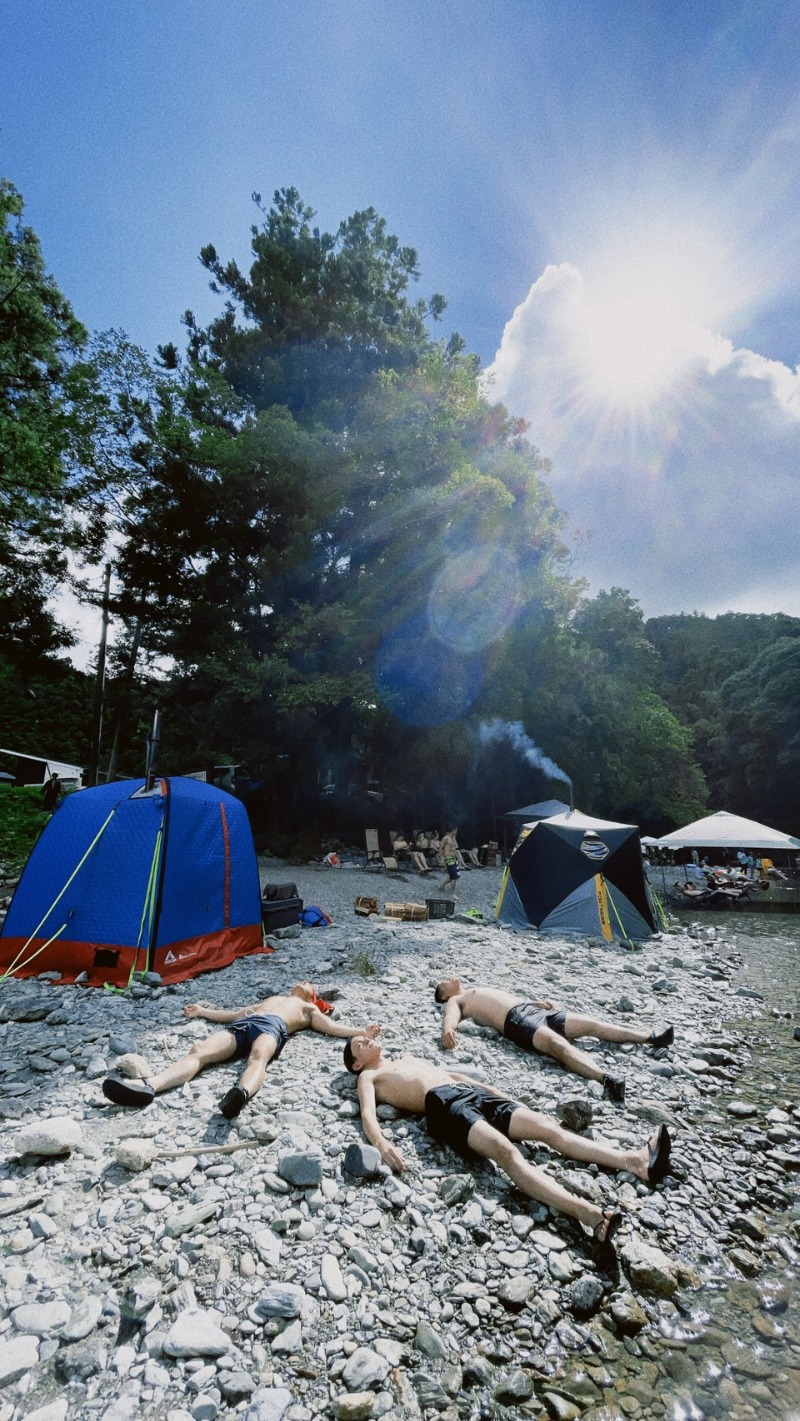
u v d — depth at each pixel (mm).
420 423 24188
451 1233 3551
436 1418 2523
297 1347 2814
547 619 33312
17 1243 3363
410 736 27484
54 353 23000
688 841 20516
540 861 13492
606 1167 4254
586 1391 2689
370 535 24719
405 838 28375
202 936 8734
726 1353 2914
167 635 26172
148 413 24422
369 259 30484
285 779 27266
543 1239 3539
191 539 25719
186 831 8781
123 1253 3318
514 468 29812
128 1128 4531
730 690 66312
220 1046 5543
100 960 7945
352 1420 2490
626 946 12031
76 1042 6086
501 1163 3881
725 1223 3820
